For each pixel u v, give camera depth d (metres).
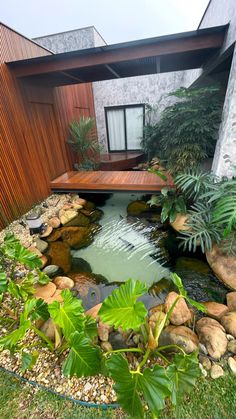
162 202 3.21
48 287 2.00
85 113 5.70
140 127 6.36
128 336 1.46
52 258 2.57
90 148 5.22
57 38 5.30
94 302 1.95
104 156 6.32
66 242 2.87
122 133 6.60
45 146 3.89
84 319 1.15
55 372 1.31
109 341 1.46
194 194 2.80
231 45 2.20
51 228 3.07
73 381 1.26
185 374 0.96
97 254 2.64
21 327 1.08
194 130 2.75
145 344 1.36
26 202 3.36
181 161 2.92
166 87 5.78
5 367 1.36
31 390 1.24
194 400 1.14
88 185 3.84
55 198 3.99
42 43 5.43
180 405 1.12
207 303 1.77
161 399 0.82
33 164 3.52
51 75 3.33
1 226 2.87
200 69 3.81
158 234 2.97
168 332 1.43
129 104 6.19
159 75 5.71
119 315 1.03
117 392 0.86
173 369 0.98
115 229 3.18
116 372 0.89
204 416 1.08
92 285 2.15
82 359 0.99
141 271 2.32
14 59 2.97
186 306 1.65
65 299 1.23
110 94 6.21
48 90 3.93
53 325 1.54
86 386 1.24
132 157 6.09
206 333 1.43
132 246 2.76
